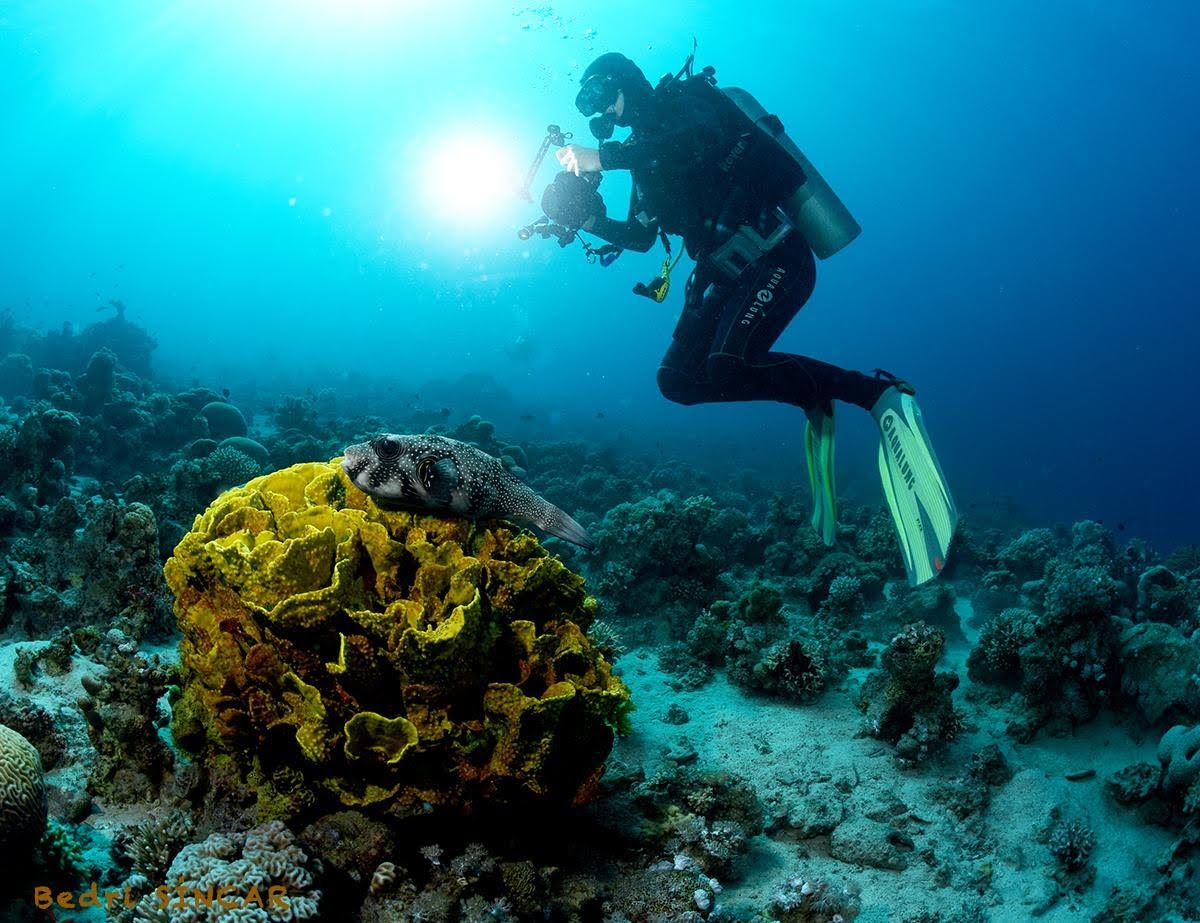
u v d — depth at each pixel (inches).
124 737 138.1
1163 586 340.5
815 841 185.3
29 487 295.3
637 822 155.3
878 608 348.2
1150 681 227.8
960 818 196.9
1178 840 180.2
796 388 198.5
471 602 106.7
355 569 114.0
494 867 115.9
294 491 134.1
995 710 250.1
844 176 4347.9
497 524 131.8
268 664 110.7
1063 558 386.3
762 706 244.7
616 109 194.7
